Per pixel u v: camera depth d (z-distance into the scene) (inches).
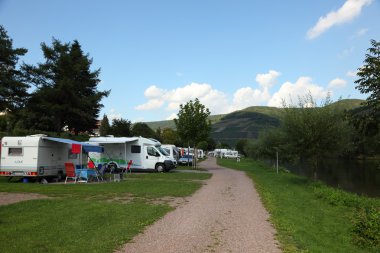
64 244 299.9
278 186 877.8
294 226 404.5
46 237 319.0
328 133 954.1
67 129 2203.5
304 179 1113.4
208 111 1654.8
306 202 641.0
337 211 567.5
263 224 410.6
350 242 387.2
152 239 330.6
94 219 401.1
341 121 949.2
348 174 1667.1
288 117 1002.1
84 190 685.3
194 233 358.9
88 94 1995.6
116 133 2613.2
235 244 323.6
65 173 955.3
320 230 419.5
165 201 571.2
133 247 302.5
